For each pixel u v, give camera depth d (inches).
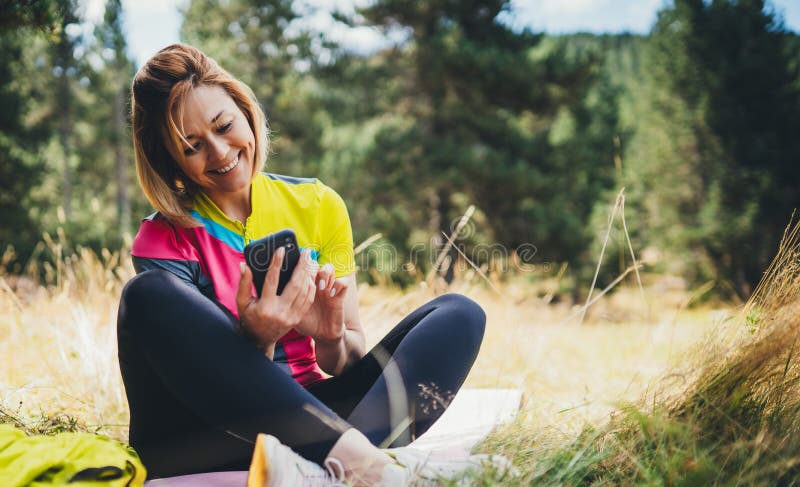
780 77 573.0
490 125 467.5
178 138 49.5
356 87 523.8
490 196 469.1
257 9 572.4
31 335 104.3
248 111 53.6
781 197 537.6
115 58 671.1
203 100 49.9
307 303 47.2
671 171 693.3
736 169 583.2
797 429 50.1
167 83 50.0
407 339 51.4
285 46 577.0
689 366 57.7
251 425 42.9
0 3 81.6
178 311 43.6
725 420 51.3
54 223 461.7
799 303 52.9
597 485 46.0
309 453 43.2
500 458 45.5
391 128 481.1
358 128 547.2
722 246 542.9
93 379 83.6
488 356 100.5
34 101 598.2
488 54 435.2
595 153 626.8
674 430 46.7
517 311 125.7
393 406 47.5
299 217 58.2
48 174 517.7
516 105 458.9
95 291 130.0
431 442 58.0
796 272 57.4
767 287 58.9
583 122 799.7
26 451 43.4
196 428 49.1
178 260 51.9
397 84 485.7
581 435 51.7
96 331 107.1
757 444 46.1
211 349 43.1
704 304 275.9
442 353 50.3
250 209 56.3
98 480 42.5
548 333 110.9
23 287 158.4
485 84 438.6
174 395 46.1
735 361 53.5
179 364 42.9
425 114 483.8
